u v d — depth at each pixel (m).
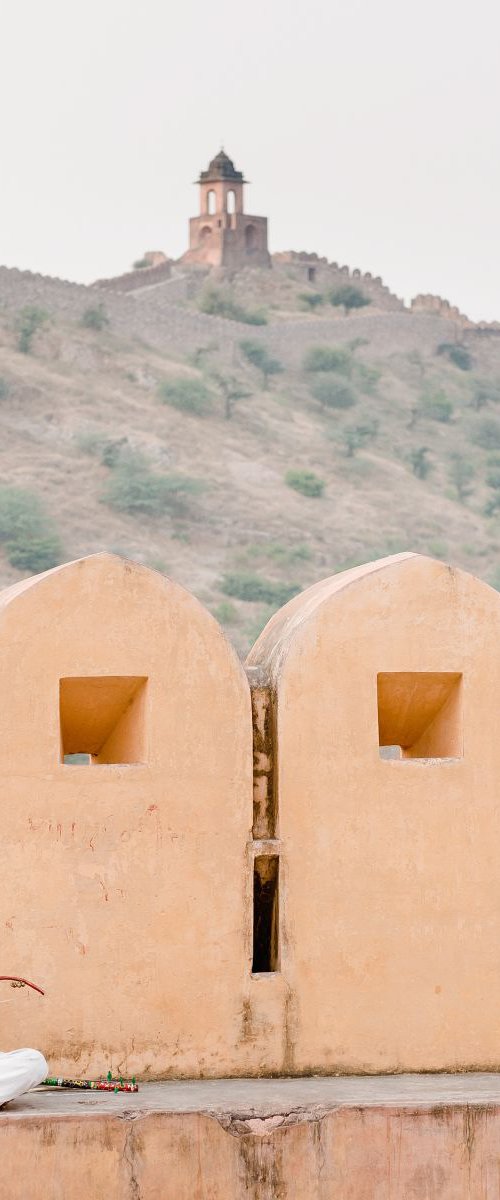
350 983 6.92
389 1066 6.93
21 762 6.59
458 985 7.04
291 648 6.96
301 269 163.88
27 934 6.58
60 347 110.69
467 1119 6.27
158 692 6.77
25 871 6.58
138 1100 6.27
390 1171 6.20
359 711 7.00
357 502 105.56
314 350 129.12
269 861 6.95
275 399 120.94
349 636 7.00
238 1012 6.79
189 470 102.25
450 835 7.07
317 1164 6.16
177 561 90.62
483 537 107.19
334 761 6.96
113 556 6.76
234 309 144.38
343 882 6.94
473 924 7.07
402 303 165.38
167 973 6.72
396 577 7.07
